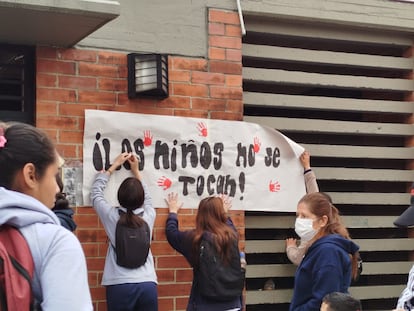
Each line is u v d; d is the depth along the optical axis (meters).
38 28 3.85
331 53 5.39
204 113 4.70
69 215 3.62
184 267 4.53
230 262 3.99
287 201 4.96
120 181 4.38
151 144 4.50
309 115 6.00
